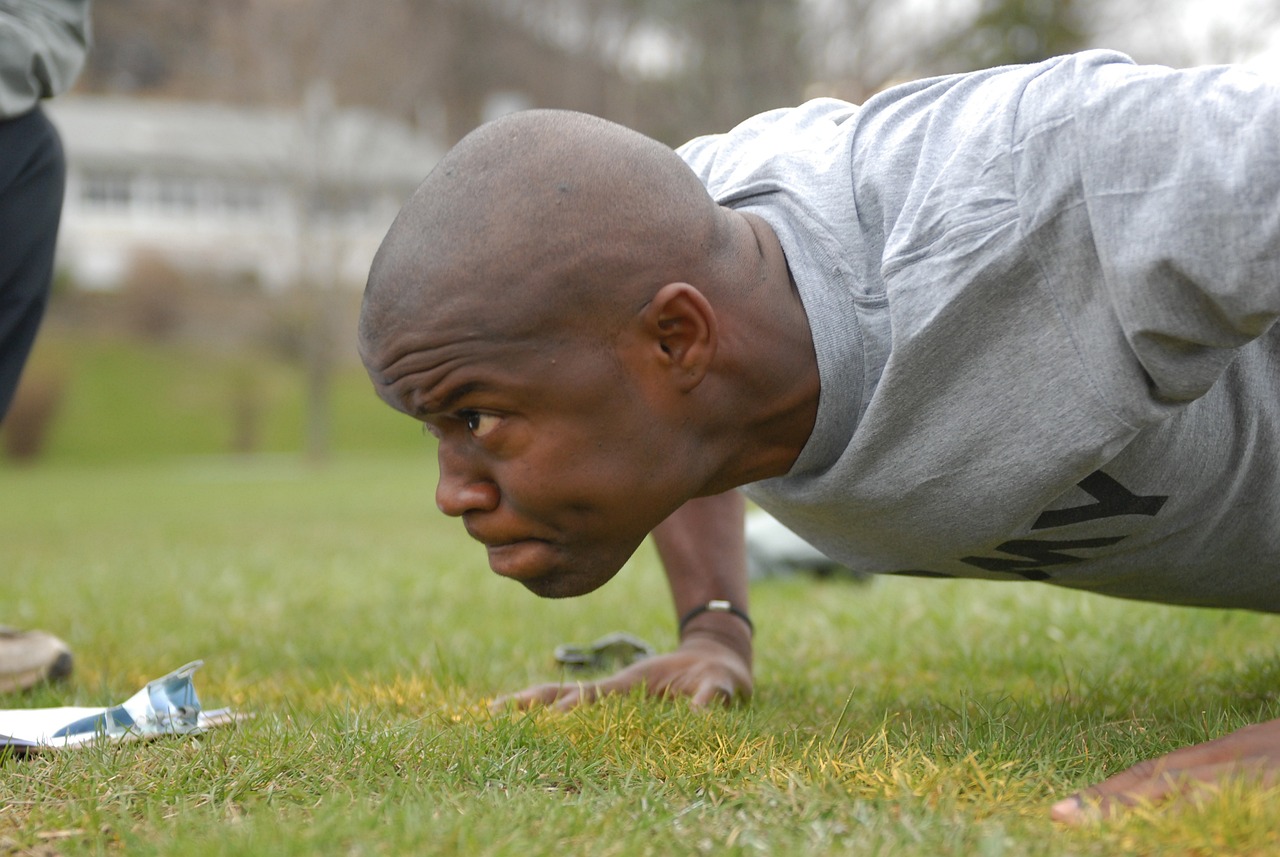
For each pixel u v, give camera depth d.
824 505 2.09
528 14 33.31
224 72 33.09
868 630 3.76
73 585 5.34
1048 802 1.77
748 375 1.86
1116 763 1.98
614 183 1.73
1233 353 1.82
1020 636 3.49
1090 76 1.82
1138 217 1.71
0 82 3.01
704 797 1.82
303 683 3.05
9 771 2.05
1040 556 2.21
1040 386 1.86
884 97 2.13
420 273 1.72
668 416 1.79
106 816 1.79
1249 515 2.20
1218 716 2.25
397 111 30.20
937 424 1.92
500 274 1.69
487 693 2.83
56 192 3.26
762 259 1.91
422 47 30.31
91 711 2.41
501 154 1.75
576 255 1.70
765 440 1.98
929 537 2.10
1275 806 1.58
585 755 2.04
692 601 2.76
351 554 7.01
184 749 2.12
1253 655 2.97
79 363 39.12
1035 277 1.81
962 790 1.79
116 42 52.09
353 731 2.15
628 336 1.74
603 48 25.73
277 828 1.64
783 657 3.39
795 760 1.97
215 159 49.72
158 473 24.69
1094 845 1.57
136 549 7.92
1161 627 3.43
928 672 3.15
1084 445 1.87
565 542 1.84
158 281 44.53
